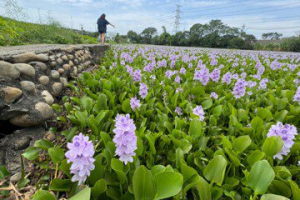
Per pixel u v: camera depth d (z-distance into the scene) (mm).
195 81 3477
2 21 6660
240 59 8633
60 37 8227
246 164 1552
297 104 2686
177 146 1683
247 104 2672
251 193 1300
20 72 2270
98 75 3674
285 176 1351
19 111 1959
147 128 2230
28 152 1519
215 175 1267
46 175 1599
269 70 5711
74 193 1201
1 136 1932
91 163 1095
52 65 3180
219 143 1884
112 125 1996
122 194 1260
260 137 1887
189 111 2361
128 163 1358
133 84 3080
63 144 2006
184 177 1284
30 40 6926
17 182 1550
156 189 1070
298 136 1875
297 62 9172
